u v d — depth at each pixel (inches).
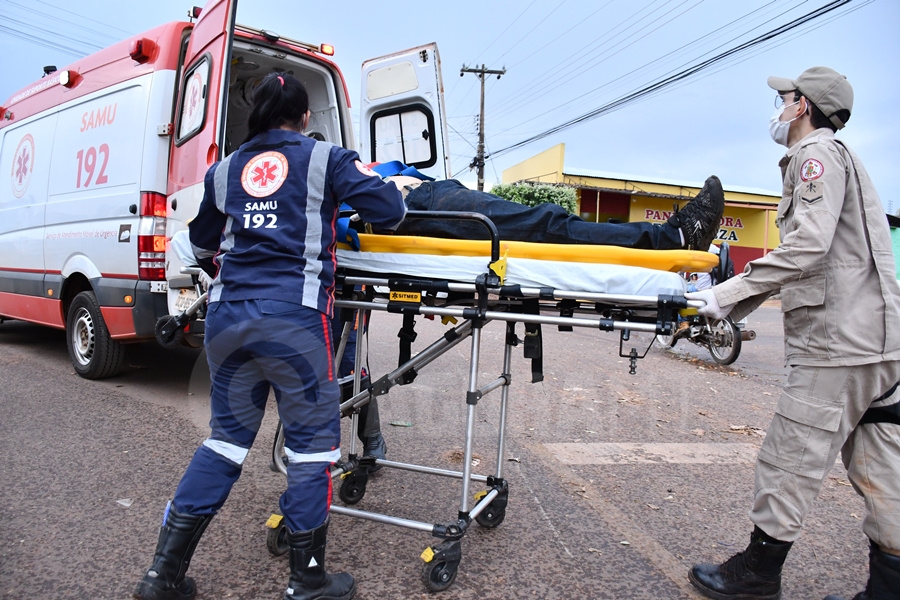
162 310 177.8
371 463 118.3
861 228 79.4
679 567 100.2
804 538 113.7
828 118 85.1
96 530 104.1
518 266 91.2
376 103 216.7
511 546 105.2
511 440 160.9
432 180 116.4
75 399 182.7
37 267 228.5
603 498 126.9
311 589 81.2
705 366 283.3
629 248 91.0
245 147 86.1
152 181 176.6
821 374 79.6
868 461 82.4
